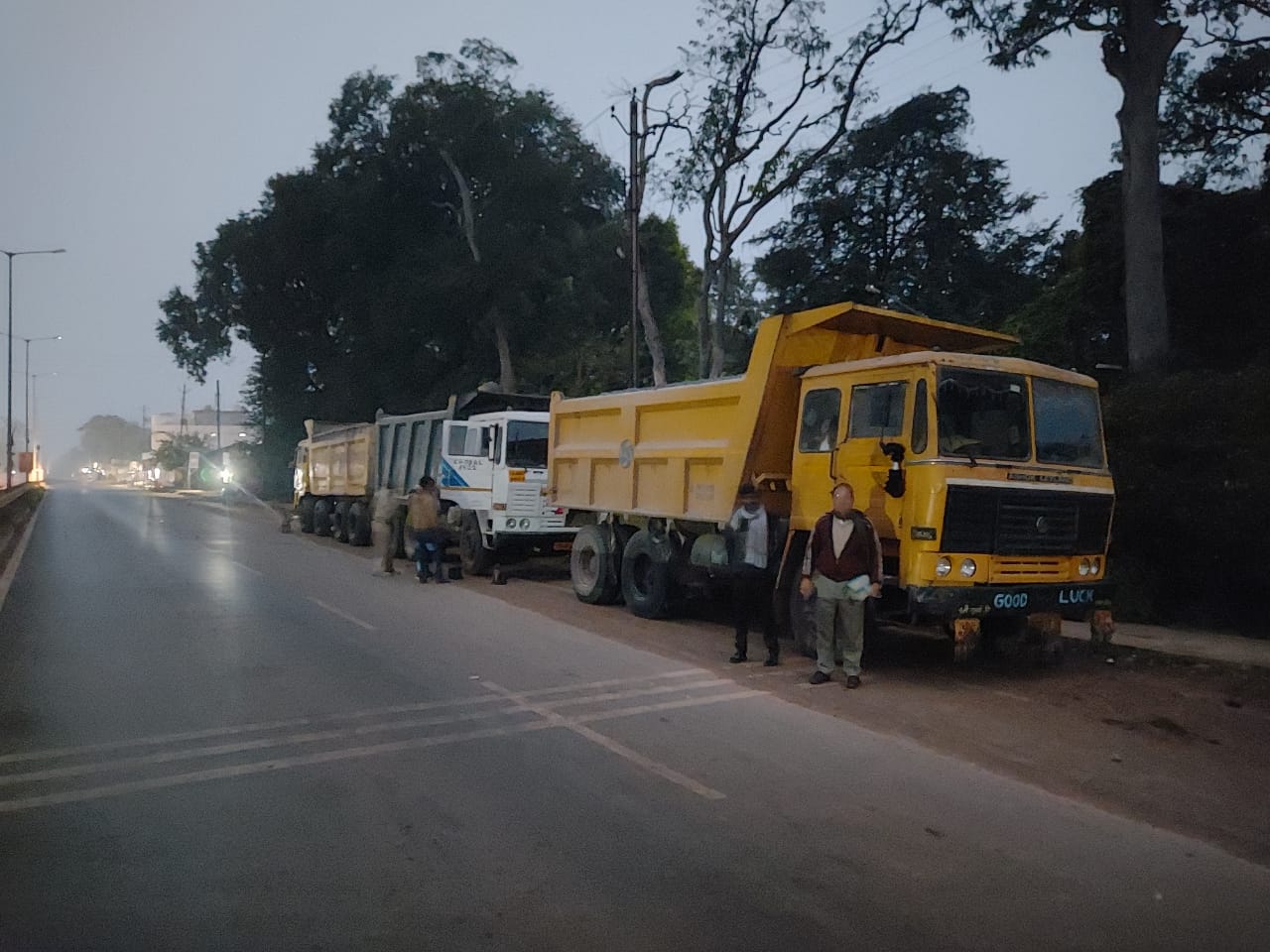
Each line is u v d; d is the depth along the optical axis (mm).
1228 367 15914
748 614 9875
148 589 15023
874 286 27672
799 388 10703
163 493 69500
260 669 9320
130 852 5055
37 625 11742
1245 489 10836
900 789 6059
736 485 10953
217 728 7344
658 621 12570
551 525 16875
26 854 5039
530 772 6348
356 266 38000
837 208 28453
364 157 37250
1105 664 9836
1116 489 11875
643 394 12859
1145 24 14969
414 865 4883
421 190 37562
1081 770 6488
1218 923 4352
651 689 8695
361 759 6617
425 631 11539
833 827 5418
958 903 4500
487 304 34844
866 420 9406
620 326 37219
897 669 9633
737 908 4422
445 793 5926
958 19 18062
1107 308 18031
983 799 5902
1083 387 9633
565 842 5180
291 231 37969
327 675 9086
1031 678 9234
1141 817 5645
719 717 7777
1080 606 9242
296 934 4184
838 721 7684
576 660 9898
